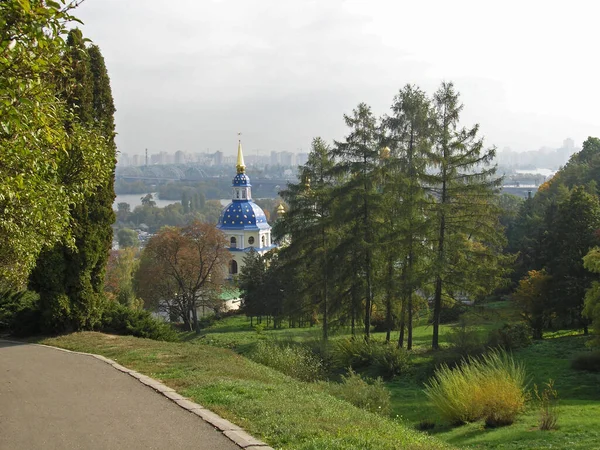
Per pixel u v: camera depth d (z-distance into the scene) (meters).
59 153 15.43
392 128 34.19
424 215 33.31
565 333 36.97
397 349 28.95
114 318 22.25
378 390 17.03
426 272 31.67
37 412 10.19
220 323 63.38
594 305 26.42
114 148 21.20
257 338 37.84
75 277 21.05
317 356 26.61
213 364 15.20
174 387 12.33
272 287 56.00
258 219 87.25
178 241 58.50
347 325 37.12
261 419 9.83
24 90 8.88
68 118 14.89
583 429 15.64
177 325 63.69
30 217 13.60
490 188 32.09
